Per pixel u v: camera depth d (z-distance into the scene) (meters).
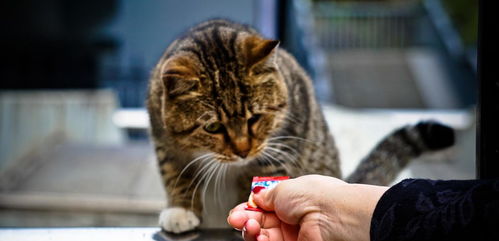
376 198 1.19
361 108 8.91
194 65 1.89
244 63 1.95
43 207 3.85
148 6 8.02
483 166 1.26
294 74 2.32
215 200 2.17
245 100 1.94
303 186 1.33
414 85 10.05
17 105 5.73
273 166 2.10
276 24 4.74
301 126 2.19
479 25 1.25
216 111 1.92
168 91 1.88
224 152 2.02
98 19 8.25
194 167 2.10
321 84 8.06
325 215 1.26
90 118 5.92
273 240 1.44
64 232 1.66
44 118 5.79
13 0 8.21
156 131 2.13
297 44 7.21
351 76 10.36
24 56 8.51
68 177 4.41
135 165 4.64
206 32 2.16
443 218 1.02
